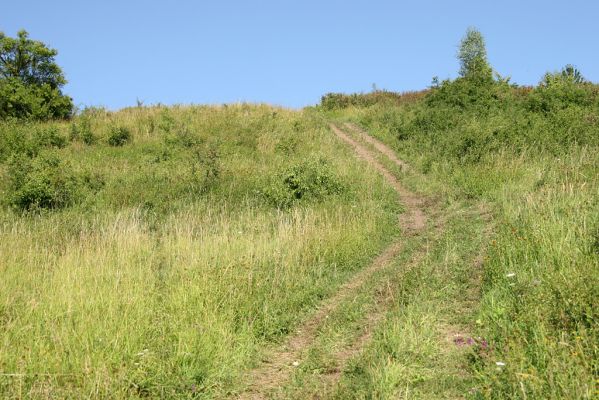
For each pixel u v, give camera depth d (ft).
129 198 51.08
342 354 21.65
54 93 112.57
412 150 72.59
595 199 33.60
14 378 17.57
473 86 87.04
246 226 40.47
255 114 97.71
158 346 20.84
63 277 26.55
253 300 26.25
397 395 17.44
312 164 52.90
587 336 17.21
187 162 64.03
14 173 51.21
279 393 18.93
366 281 30.42
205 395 18.79
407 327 21.49
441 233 38.73
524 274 24.57
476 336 20.92
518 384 15.56
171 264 31.76
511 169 50.52
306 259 33.86
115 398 17.30
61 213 46.80
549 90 75.61
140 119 89.10
